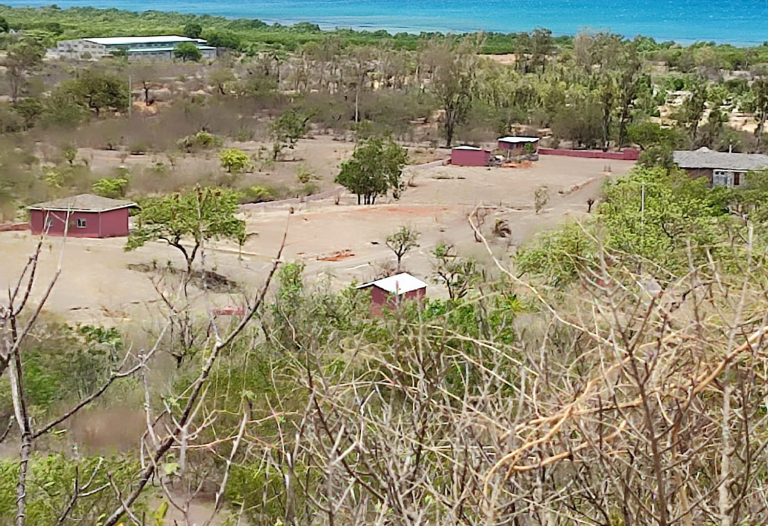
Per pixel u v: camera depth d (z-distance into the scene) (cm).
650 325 258
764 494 246
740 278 320
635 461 238
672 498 245
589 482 255
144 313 1769
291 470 256
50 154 4506
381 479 264
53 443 734
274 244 2822
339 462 265
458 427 252
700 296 291
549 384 254
